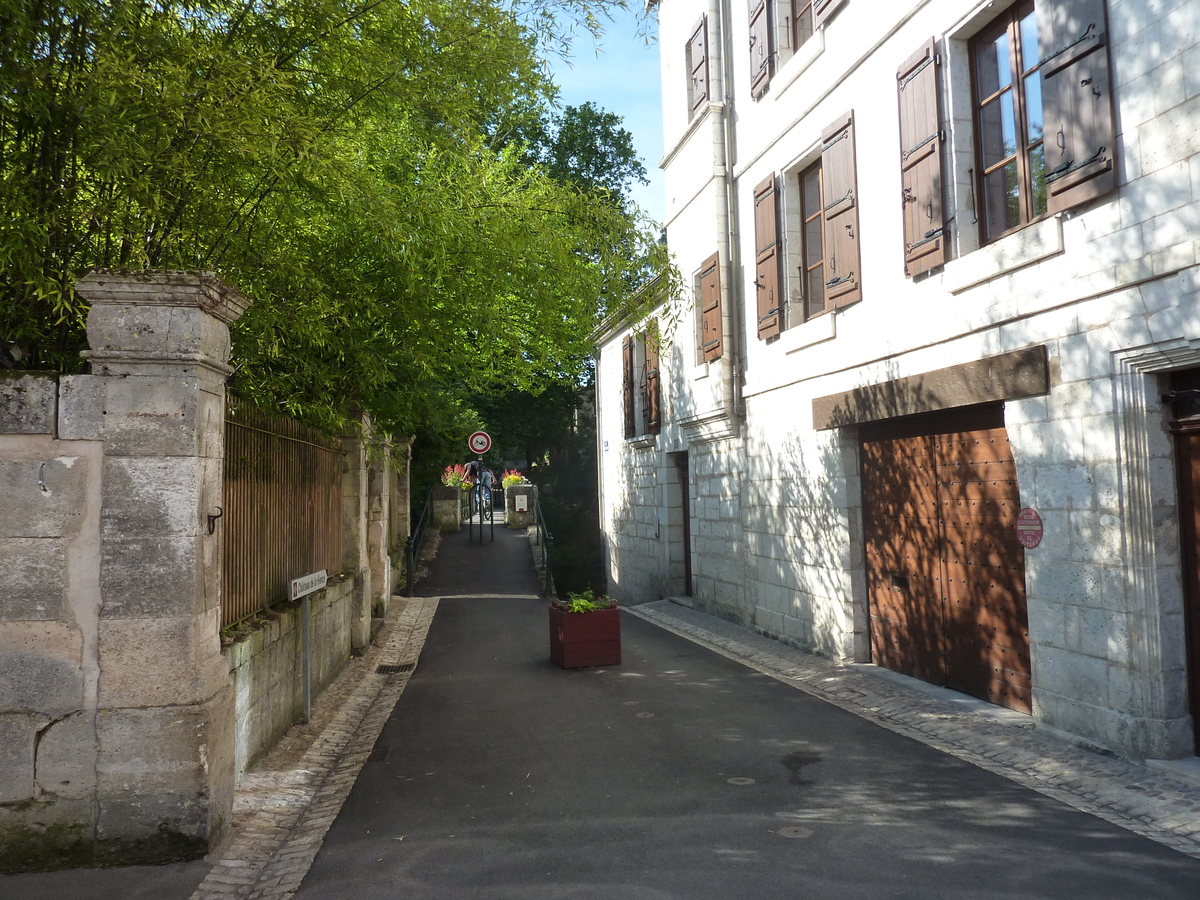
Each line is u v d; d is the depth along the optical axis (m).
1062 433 6.34
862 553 9.61
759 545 11.98
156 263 5.35
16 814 4.39
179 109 4.53
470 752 6.46
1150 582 5.66
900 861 4.26
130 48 4.62
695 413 13.87
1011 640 7.27
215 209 5.24
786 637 11.11
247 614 6.41
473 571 19.94
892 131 8.46
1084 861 4.23
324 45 5.67
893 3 8.31
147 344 4.50
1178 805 4.93
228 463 5.96
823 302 10.45
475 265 7.23
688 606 15.34
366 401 9.72
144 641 4.48
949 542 8.09
